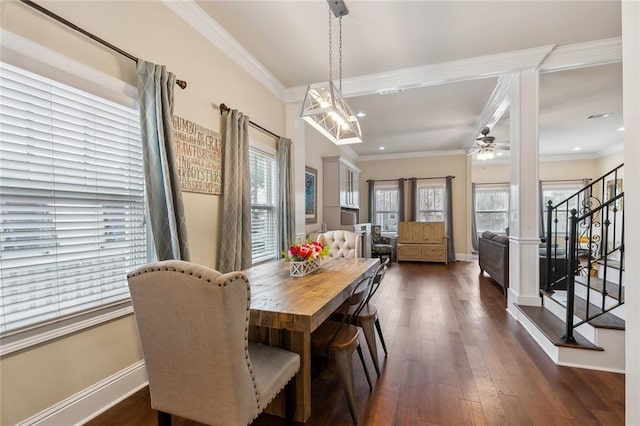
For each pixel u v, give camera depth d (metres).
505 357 2.43
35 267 1.55
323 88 2.53
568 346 2.29
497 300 4.03
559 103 4.46
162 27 2.24
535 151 3.20
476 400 1.88
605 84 3.83
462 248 7.80
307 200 5.39
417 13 2.51
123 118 1.98
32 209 1.54
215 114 2.80
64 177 1.67
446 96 4.28
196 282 1.09
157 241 2.02
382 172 8.55
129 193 2.03
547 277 3.28
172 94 2.14
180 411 1.27
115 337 1.90
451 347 2.62
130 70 1.99
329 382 2.11
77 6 1.69
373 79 3.65
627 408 0.98
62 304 1.66
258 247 3.61
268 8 2.47
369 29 2.74
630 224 0.97
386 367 2.29
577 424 1.67
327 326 1.96
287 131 4.18
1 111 1.42
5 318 1.43
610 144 6.92
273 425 1.68
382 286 4.84
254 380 1.26
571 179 8.02
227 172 2.85
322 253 2.45
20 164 1.49
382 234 8.52
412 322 3.22
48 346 1.57
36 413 1.51
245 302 1.18
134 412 1.80
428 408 1.81
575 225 2.33
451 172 7.97
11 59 1.42
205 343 1.14
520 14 2.54
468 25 2.68
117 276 1.95
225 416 1.19
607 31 2.78
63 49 1.62
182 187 2.39
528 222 3.23
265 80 3.62
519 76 3.23
